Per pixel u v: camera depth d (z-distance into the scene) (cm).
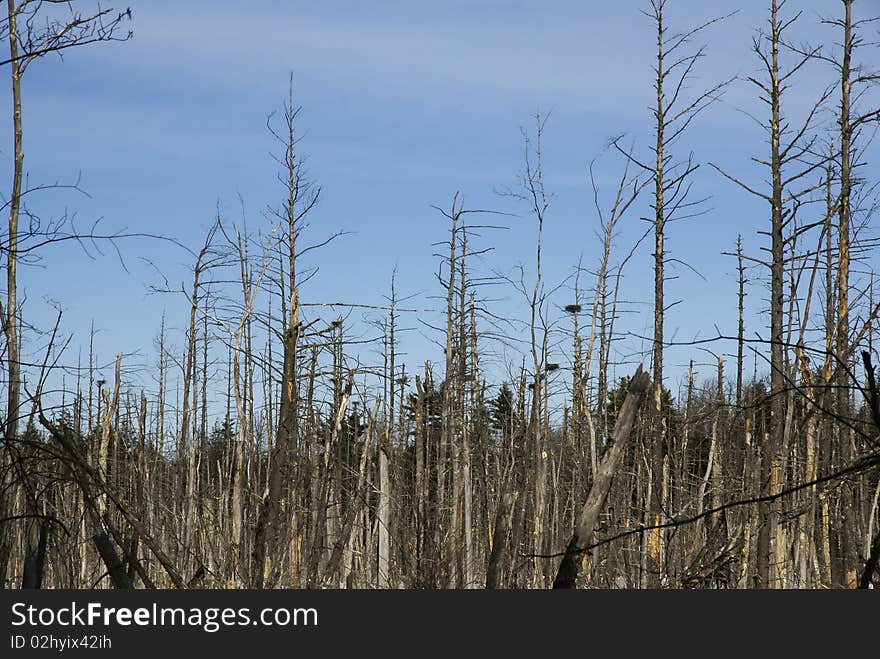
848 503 1491
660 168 1989
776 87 1677
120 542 1110
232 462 2170
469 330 2334
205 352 2375
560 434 2734
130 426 2072
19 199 981
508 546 1766
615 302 2316
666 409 2069
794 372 1243
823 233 1357
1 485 1019
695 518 756
